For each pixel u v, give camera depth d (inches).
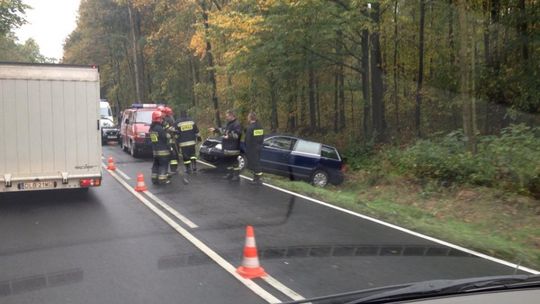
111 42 1678.2
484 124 661.9
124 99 1979.6
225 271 246.4
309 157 611.2
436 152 574.6
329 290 220.5
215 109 1032.2
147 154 821.2
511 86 632.4
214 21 745.6
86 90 434.6
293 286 225.5
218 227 342.6
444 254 285.0
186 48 1222.3
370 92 770.8
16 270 246.5
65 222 356.5
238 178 568.1
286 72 746.2
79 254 275.1
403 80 820.0
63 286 223.5
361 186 606.9
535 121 608.1
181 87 1430.9
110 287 222.4
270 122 941.2
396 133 764.6
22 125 413.1
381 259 270.8
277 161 611.5
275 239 311.3
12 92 409.4
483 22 623.8
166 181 533.3
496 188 479.8
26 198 451.5
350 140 788.0
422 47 759.1
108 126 1072.8
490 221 401.1
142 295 212.8
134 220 363.3
